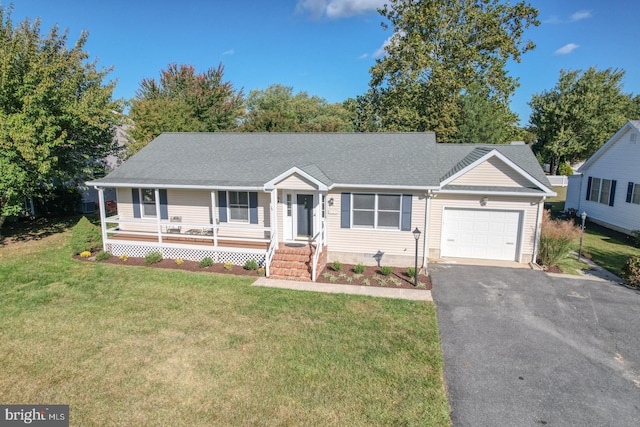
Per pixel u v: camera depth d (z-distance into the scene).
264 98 67.19
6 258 16.27
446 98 33.00
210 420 6.76
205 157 18.28
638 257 13.31
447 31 32.62
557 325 10.31
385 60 34.16
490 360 8.66
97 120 19.44
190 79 38.28
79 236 16.86
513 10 31.91
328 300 11.96
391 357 8.72
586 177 25.67
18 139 15.71
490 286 13.12
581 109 41.84
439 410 7.02
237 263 15.68
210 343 9.31
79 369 8.24
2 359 8.59
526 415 6.93
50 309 11.20
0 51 16.72
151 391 7.54
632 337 9.68
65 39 19.69
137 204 17.91
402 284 13.41
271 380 7.87
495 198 15.46
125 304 11.59
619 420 6.80
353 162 16.41
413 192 14.73
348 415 6.88
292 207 15.90
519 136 39.81
